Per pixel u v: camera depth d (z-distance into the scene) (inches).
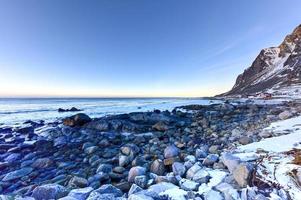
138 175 270.8
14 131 725.3
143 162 347.6
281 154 283.0
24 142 577.6
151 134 643.5
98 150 470.0
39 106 2055.9
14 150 493.7
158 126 725.9
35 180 314.8
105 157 413.7
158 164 296.0
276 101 1911.9
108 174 294.5
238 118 899.4
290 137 376.8
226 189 205.5
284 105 1296.8
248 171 214.8
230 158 268.5
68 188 252.2
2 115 1208.8
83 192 215.6
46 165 374.0
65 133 670.5
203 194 206.2
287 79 4527.6
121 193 226.5
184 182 238.7
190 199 197.2
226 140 472.7
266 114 924.6
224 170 265.0
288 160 252.8
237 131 545.0
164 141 527.2
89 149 463.8
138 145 502.9
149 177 270.4
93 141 568.1
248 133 501.7
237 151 337.1
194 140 518.9
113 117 930.7
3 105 2210.9
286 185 197.8
